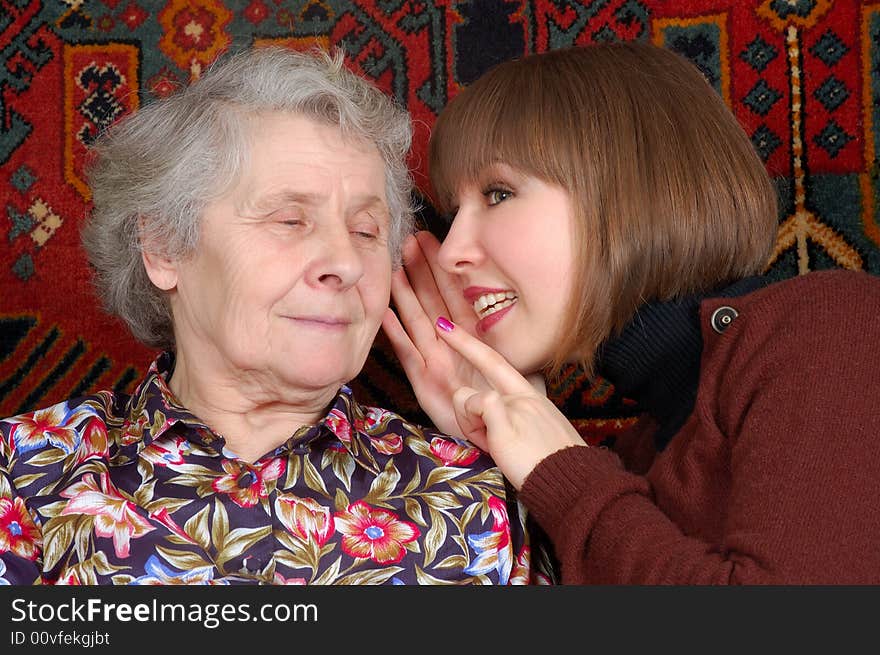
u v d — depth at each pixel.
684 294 1.33
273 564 1.12
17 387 1.66
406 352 1.47
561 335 1.35
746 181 1.36
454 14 1.70
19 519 1.13
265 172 1.14
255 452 1.24
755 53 1.67
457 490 1.22
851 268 1.65
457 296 1.47
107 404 1.28
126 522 1.11
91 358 1.66
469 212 1.40
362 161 1.19
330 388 1.21
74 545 1.11
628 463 1.47
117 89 1.67
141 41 1.68
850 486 1.01
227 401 1.22
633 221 1.30
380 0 1.70
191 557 1.10
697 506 1.15
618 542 1.09
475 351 1.30
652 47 1.45
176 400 1.21
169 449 1.17
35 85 1.68
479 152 1.35
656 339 1.32
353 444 1.21
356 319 1.19
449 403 1.44
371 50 1.70
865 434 1.03
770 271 1.67
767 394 1.09
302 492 1.18
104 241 1.28
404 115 1.30
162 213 1.18
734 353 1.16
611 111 1.33
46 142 1.67
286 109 1.16
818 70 1.66
